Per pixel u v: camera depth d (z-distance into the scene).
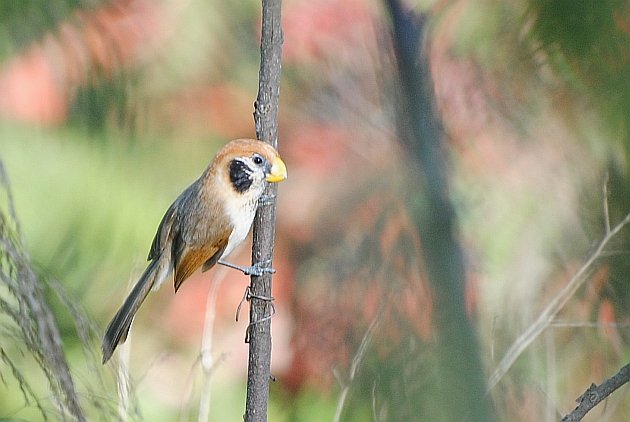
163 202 10.16
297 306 9.47
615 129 4.35
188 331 11.09
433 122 4.90
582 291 6.66
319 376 9.16
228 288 11.26
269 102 6.51
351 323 7.02
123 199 10.04
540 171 6.12
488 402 4.59
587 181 5.99
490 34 5.62
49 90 9.03
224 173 7.62
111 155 9.80
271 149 6.80
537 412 6.78
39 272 6.15
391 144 6.31
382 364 5.17
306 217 9.35
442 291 4.64
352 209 7.14
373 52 6.25
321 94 8.03
